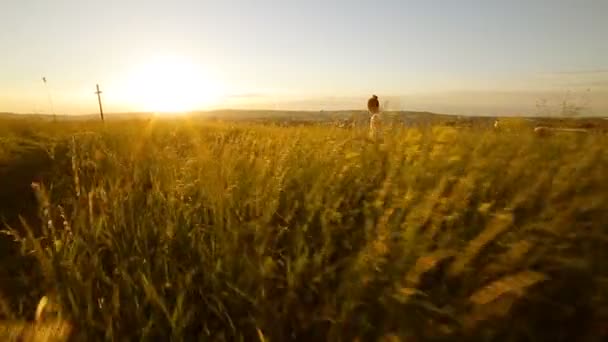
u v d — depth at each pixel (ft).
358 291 7.54
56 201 15.29
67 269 9.27
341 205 11.43
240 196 12.25
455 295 7.53
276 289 8.42
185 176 13.75
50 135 33.99
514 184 11.02
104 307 8.07
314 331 7.52
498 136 16.14
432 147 14.03
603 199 8.55
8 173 20.51
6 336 7.23
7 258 11.71
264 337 7.34
